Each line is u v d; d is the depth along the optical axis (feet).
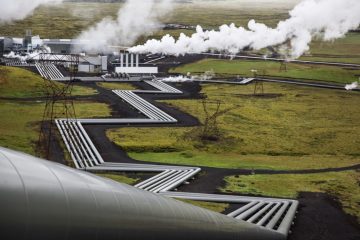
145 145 529.04
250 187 414.21
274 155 548.31
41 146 489.67
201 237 157.28
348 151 577.02
